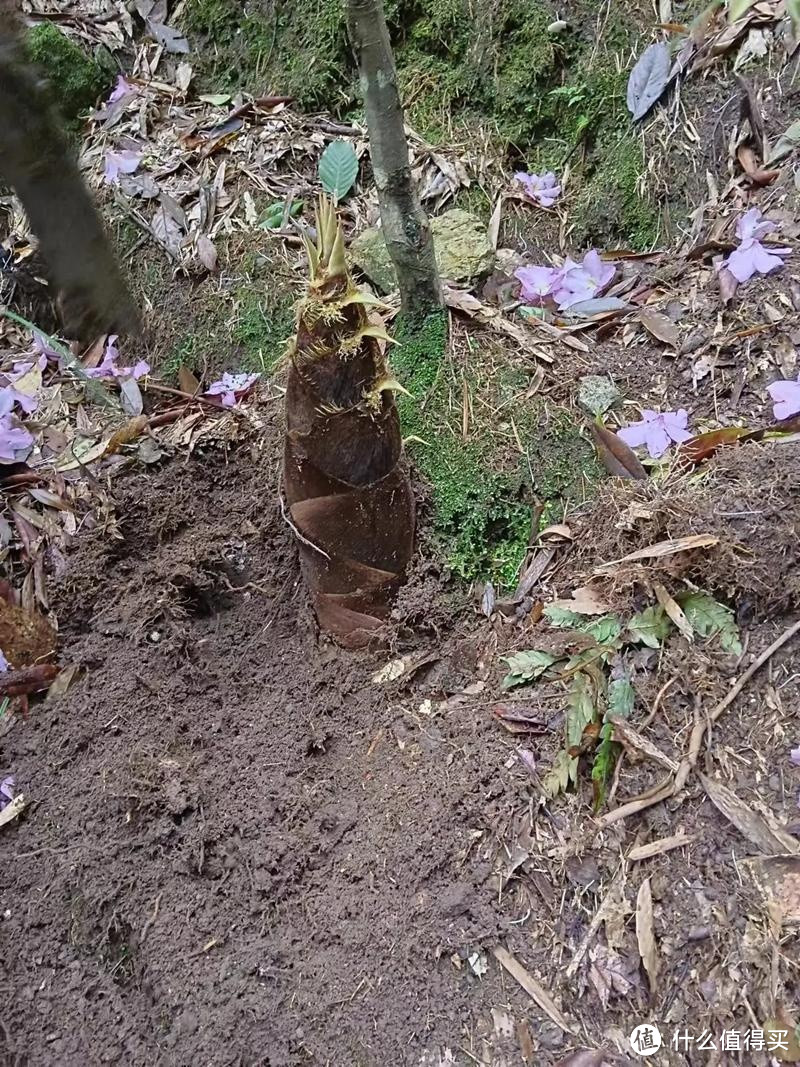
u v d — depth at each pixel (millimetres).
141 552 742
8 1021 552
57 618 713
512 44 910
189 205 914
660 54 847
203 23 1023
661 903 523
